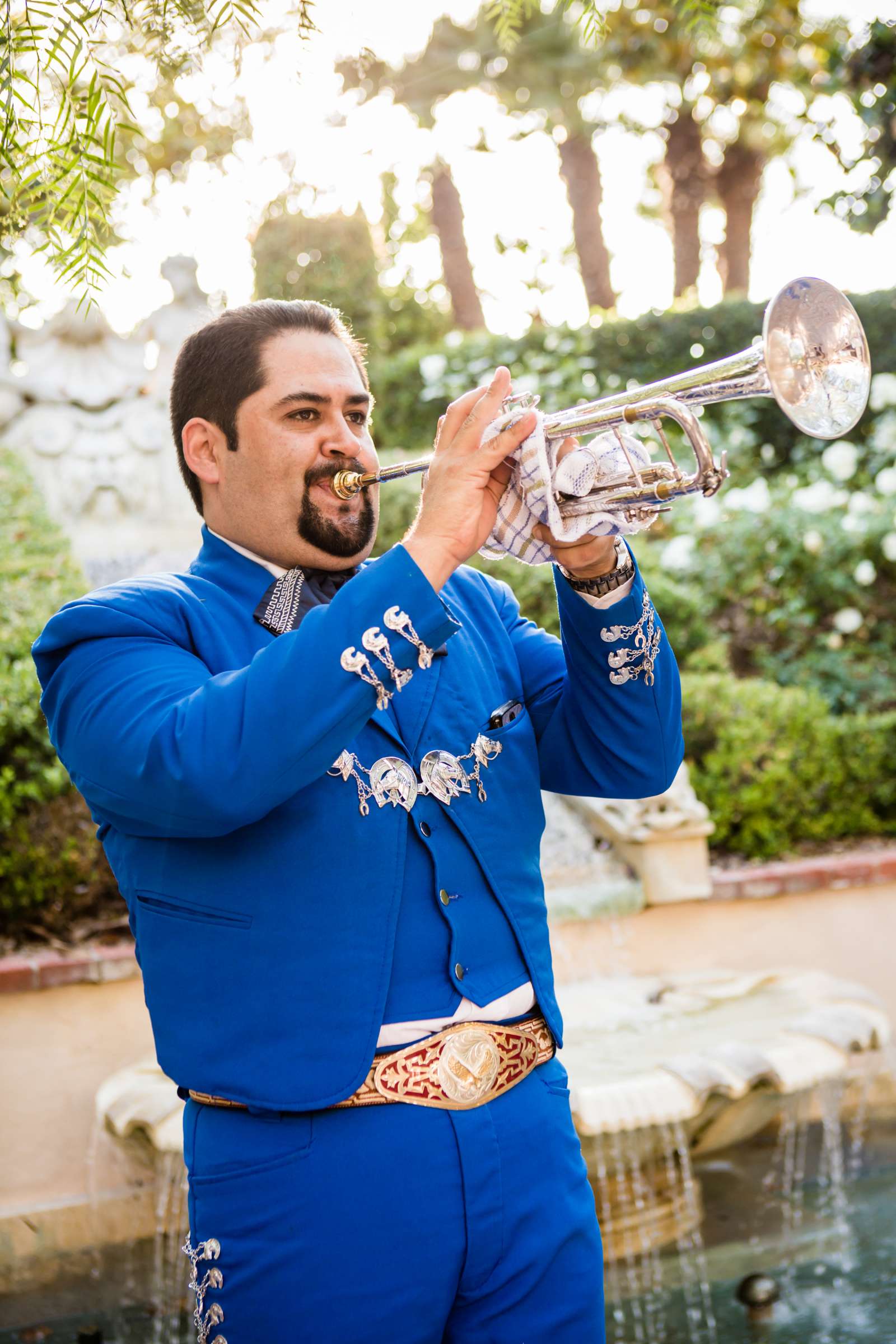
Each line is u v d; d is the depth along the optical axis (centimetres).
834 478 650
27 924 386
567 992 396
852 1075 388
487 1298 143
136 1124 313
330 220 710
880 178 584
